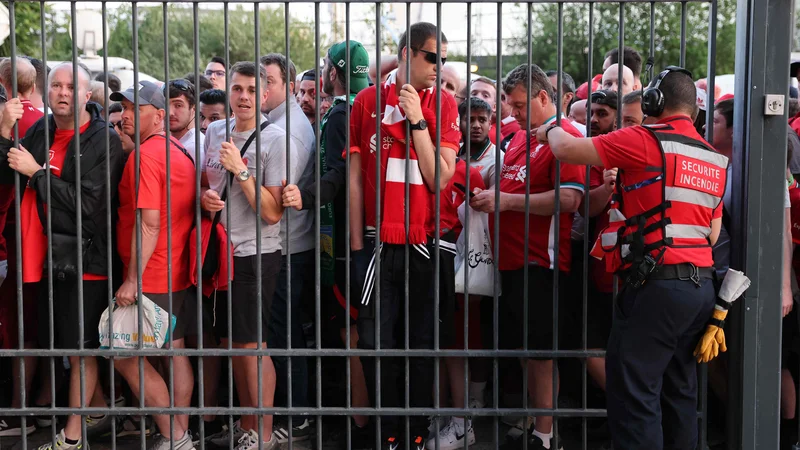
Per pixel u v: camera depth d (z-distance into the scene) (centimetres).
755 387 366
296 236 439
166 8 357
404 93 358
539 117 416
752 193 359
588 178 374
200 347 373
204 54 2130
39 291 413
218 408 375
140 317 370
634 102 439
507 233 413
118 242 393
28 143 395
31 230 384
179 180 384
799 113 487
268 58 438
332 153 404
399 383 428
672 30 1720
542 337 410
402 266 383
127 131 397
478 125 439
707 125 372
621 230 336
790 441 431
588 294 441
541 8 1898
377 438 377
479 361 452
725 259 403
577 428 454
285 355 373
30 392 482
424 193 376
